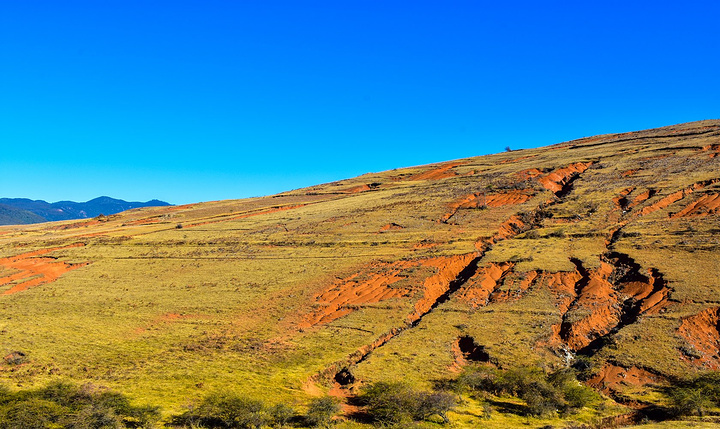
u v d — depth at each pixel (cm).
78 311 5012
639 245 5122
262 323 4531
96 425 2367
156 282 5978
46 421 2388
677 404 2731
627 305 4134
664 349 3356
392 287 5091
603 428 2644
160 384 3147
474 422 2675
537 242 5906
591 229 5991
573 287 4578
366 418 2736
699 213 5806
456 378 3247
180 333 4303
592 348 3606
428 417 2719
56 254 7612
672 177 7525
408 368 3416
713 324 3559
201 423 2566
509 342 3694
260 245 7394
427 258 5756
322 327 4359
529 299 4400
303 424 2628
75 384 3058
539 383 2997
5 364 3441
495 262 5372
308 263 6244
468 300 4597
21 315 4894
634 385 3094
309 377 3331
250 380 3234
